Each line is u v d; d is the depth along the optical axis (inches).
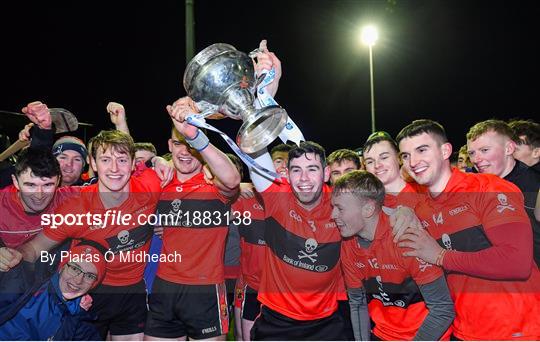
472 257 100.3
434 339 102.3
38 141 119.3
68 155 138.5
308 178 109.7
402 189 120.5
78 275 113.6
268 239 117.0
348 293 112.6
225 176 110.0
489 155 118.8
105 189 116.6
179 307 122.4
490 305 101.5
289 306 114.0
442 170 105.0
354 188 107.0
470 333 103.5
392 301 108.5
